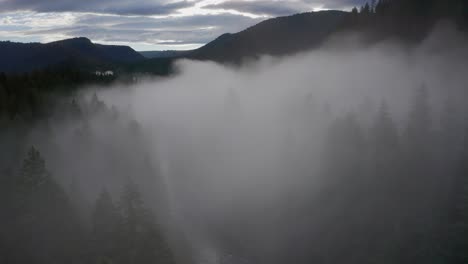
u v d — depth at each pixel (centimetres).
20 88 9269
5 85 9250
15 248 3934
